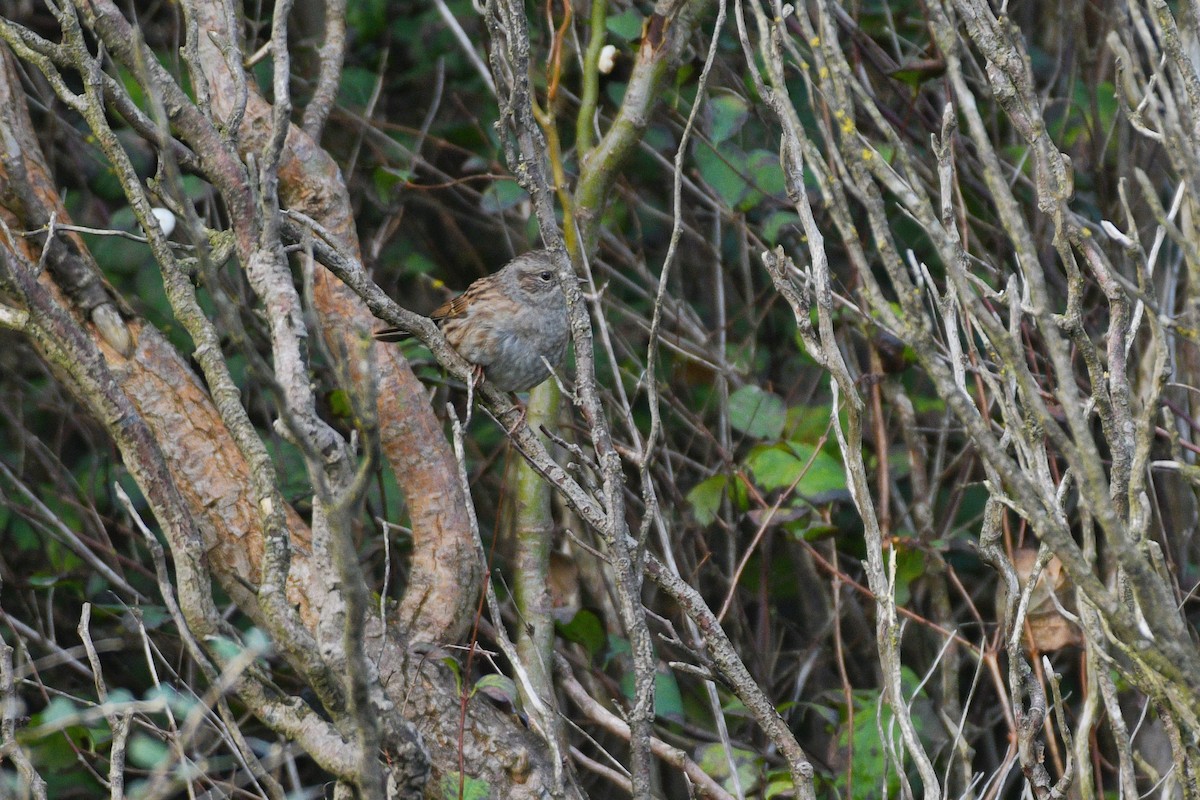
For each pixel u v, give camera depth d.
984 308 4.67
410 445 7.97
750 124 11.25
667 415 11.18
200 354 5.29
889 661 5.82
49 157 10.99
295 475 10.41
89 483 10.62
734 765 7.17
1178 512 8.98
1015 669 6.00
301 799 5.82
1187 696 4.70
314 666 4.72
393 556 10.26
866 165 4.76
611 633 9.55
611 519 5.82
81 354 5.21
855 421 5.81
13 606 10.45
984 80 10.01
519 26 5.98
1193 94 5.22
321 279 7.98
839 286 10.61
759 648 10.24
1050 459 8.40
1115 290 5.36
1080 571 4.61
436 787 7.33
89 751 7.97
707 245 11.35
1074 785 7.42
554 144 9.46
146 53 5.57
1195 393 8.49
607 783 9.58
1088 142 10.69
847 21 10.22
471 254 12.80
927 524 9.73
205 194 10.62
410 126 13.09
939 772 8.98
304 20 13.09
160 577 5.15
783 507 9.14
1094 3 11.32
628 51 11.41
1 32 5.96
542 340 9.37
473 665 8.20
